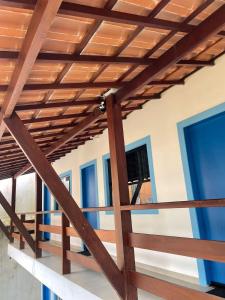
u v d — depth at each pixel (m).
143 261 3.92
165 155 3.57
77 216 2.49
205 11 1.92
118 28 1.89
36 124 3.62
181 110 3.37
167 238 2.10
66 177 7.14
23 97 2.63
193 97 3.21
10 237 7.36
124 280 2.47
